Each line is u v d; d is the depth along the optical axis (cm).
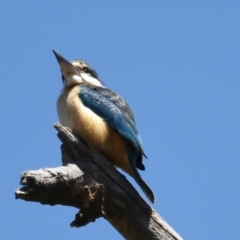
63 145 1205
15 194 998
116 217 1179
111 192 1162
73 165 1120
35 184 1012
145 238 1170
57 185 1053
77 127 1389
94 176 1165
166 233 1173
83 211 1095
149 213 1173
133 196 1174
